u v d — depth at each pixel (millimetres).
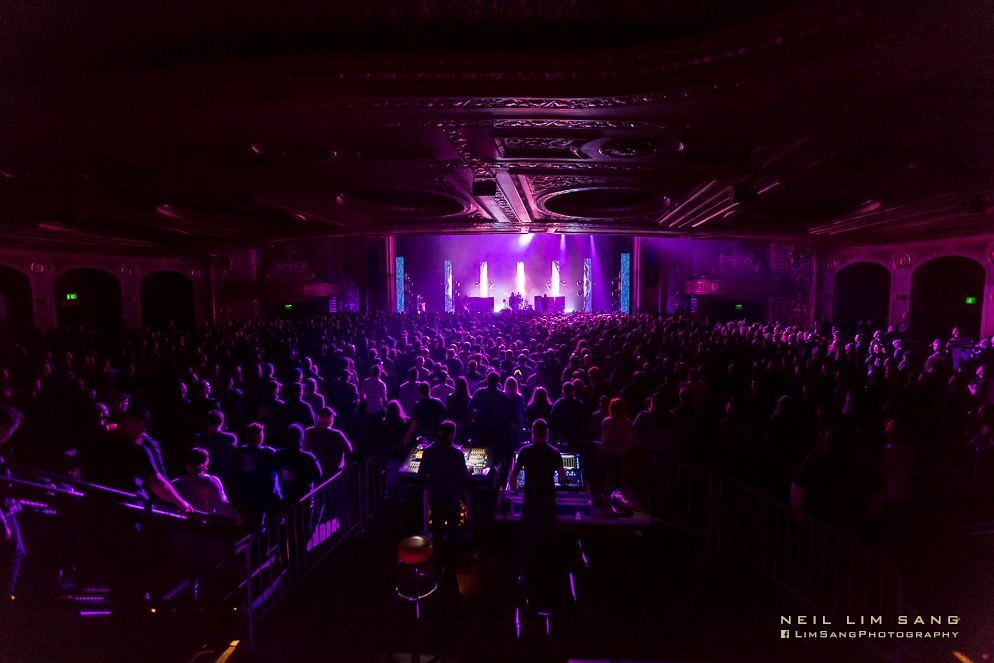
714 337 15953
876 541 5305
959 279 21141
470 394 9578
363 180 9398
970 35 3648
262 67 4570
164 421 7805
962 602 4559
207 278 25906
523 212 13750
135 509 3980
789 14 3684
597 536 6008
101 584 4344
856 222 14547
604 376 10609
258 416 8500
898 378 8969
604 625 4562
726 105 5188
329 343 13750
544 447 5250
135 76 4723
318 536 5867
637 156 7762
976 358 12141
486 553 5820
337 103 5129
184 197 10789
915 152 6898
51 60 4730
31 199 10062
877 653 4070
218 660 3965
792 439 6410
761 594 4984
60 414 5812
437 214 13945
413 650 4223
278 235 17203
